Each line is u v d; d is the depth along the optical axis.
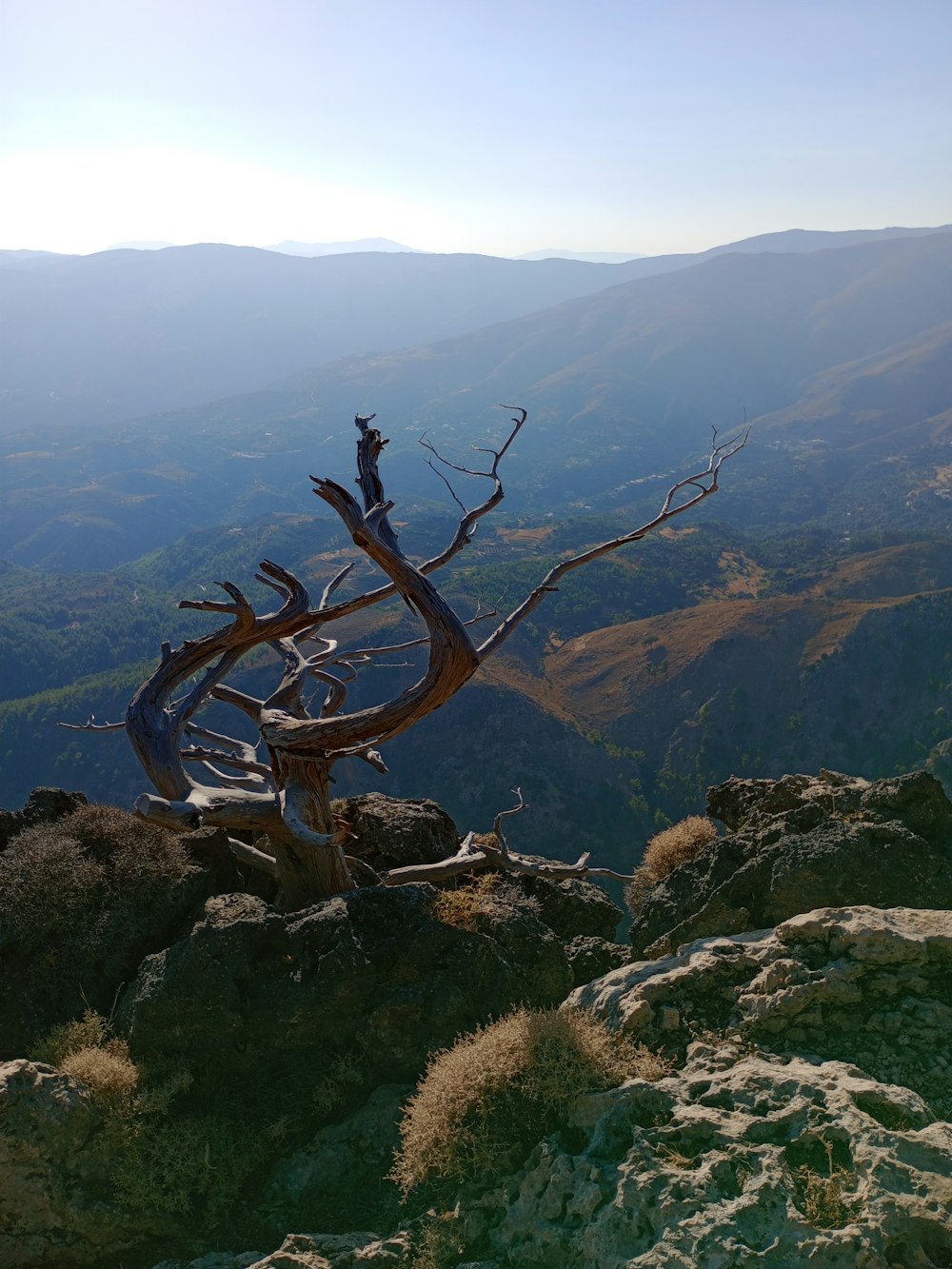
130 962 8.06
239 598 9.50
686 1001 6.89
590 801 138.62
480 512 10.09
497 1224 5.62
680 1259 4.71
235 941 7.48
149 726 9.65
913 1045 6.03
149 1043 7.22
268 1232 6.25
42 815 9.91
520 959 8.30
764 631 174.00
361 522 8.18
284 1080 7.36
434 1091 6.23
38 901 8.02
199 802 9.06
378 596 10.16
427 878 10.69
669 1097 5.84
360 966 7.50
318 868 9.52
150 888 8.31
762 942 7.24
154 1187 6.30
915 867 7.64
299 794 9.16
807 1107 5.45
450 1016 7.45
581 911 11.05
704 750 158.12
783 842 8.12
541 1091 6.16
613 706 171.25
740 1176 5.11
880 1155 4.97
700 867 8.70
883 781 8.55
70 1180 6.18
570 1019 6.57
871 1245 4.53
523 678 179.62
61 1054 7.13
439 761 141.75
